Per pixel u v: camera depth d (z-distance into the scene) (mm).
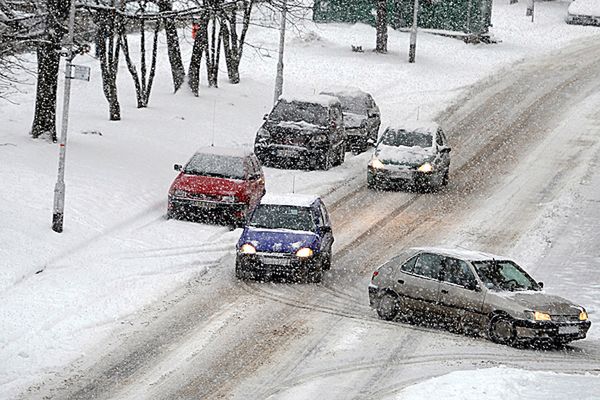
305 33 140000
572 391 35969
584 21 170375
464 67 134375
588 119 109500
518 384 36594
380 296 48344
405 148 80000
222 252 58656
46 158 69062
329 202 74438
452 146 97938
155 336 43188
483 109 113625
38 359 39312
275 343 42938
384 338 44500
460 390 35250
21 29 67375
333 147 84688
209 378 37875
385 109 111438
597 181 84125
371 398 35812
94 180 66750
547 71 134875
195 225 63562
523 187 82375
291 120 83625
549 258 62719
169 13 73438
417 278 47250
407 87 121938
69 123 83625
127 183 68188
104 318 45062
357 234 66375
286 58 129500
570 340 44375
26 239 54000
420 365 40469
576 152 95250
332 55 133250
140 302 48031
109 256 54781
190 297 49688
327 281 54938
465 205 76000
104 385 36656
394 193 78812
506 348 43875
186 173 65500
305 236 54000
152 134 84000
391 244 64188
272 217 55281
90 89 100688
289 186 77125
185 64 119500
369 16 153000
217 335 43750
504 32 162375
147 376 37875
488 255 48062
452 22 151500
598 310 51906
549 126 106312
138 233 59938
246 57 128125
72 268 51938
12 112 84562
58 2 67562
